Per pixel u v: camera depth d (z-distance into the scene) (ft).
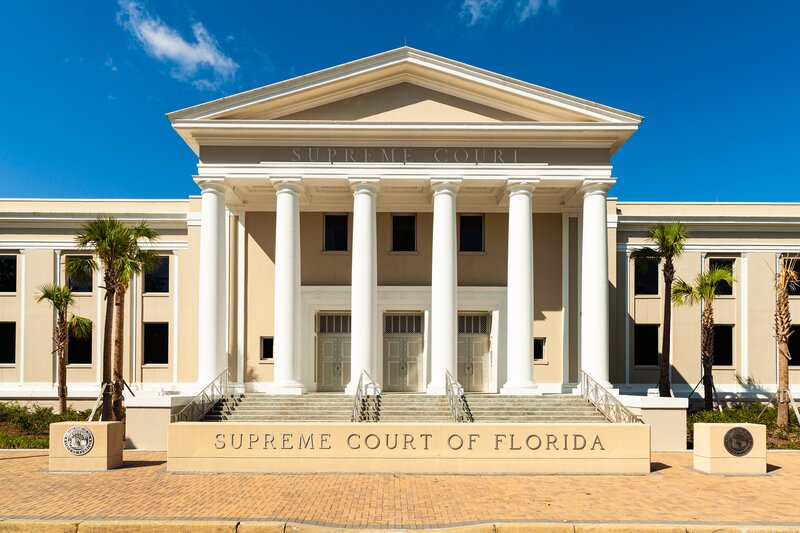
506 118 73.61
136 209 93.97
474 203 83.46
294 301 70.64
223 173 71.10
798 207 94.12
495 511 32.81
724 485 40.27
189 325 88.99
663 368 77.51
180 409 60.70
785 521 31.22
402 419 62.08
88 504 33.99
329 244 85.15
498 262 84.23
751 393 88.48
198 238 89.71
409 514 32.17
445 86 73.46
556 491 37.91
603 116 71.31
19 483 40.01
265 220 83.25
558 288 83.35
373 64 72.08
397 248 85.05
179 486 38.93
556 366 82.07
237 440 44.01
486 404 64.75
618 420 59.88
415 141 71.87
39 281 91.35
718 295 91.35
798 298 91.40
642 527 30.04
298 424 44.04
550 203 83.66
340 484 39.68
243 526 29.86
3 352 91.35
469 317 85.35
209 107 70.59
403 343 84.58
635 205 93.45
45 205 93.71
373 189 71.92
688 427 68.74
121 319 74.02
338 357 84.33
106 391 69.10
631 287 89.76
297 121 70.38
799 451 55.77
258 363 81.15
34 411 82.07
